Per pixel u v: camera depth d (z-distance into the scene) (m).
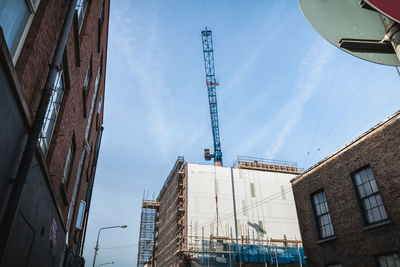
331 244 15.27
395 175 12.38
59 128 8.39
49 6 5.77
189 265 37.94
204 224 45.38
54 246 9.74
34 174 5.87
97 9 12.45
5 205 4.55
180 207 48.88
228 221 46.78
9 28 4.56
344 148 15.25
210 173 50.16
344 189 14.97
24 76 4.92
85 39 10.52
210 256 38.16
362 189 14.07
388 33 3.63
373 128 13.62
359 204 13.94
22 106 4.61
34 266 7.43
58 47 6.39
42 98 5.55
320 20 4.20
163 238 58.84
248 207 48.94
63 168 9.98
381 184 12.91
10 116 4.29
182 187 50.59
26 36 5.14
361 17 4.32
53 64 6.17
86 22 10.53
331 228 15.64
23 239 5.87
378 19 4.27
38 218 6.85
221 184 49.69
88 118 14.93
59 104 8.61
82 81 11.20
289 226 49.34
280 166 61.78
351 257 13.90
